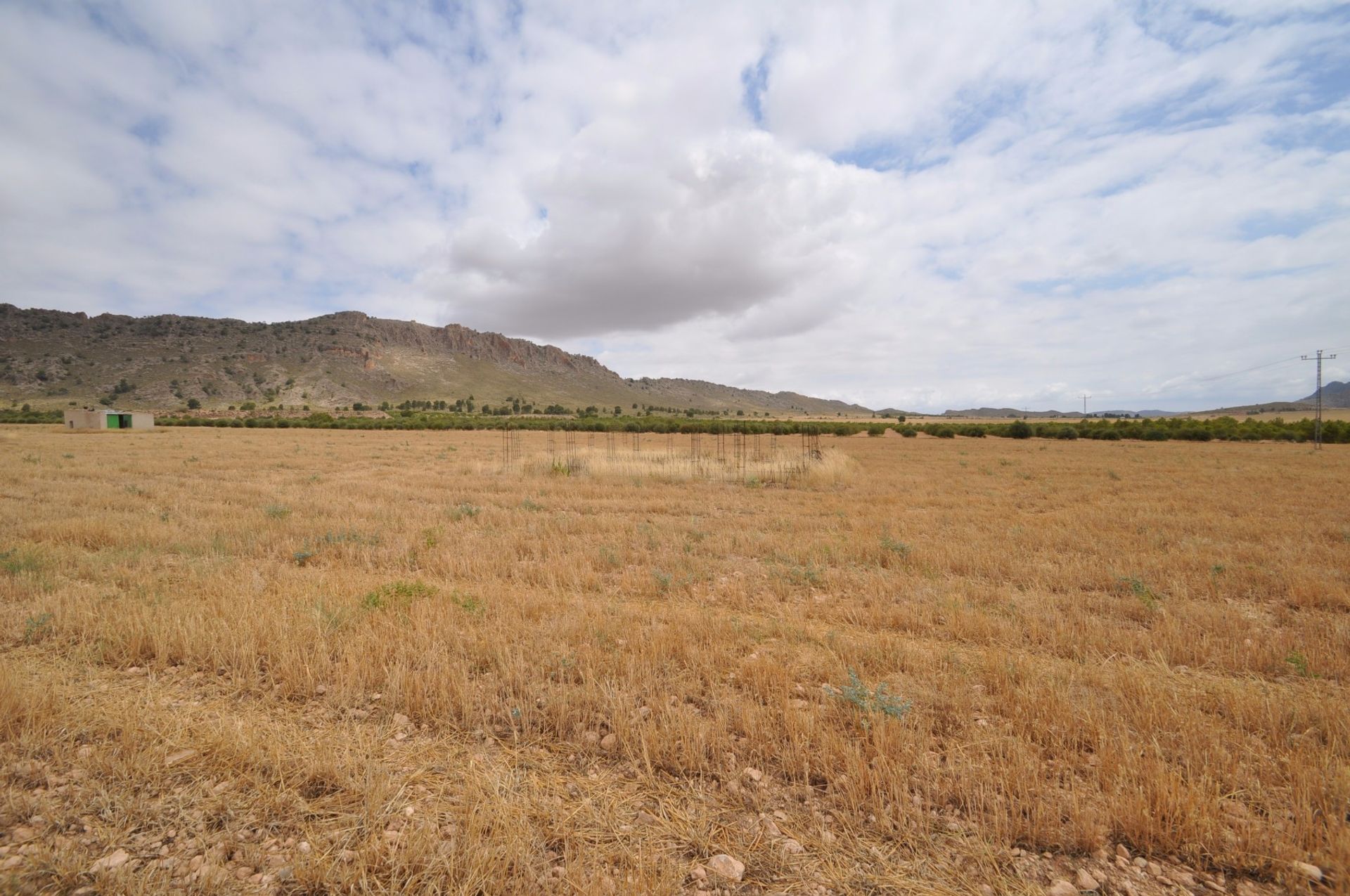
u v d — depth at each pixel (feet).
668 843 9.61
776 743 12.05
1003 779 10.81
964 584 26.12
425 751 12.17
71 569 25.62
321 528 36.37
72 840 9.23
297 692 14.48
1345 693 15.33
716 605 23.24
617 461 78.07
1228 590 25.58
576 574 26.53
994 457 116.78
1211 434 199.72
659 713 13.26
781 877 8.93
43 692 13.19
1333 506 49.70
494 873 8.64
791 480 70.03
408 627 17.97
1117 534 37.27
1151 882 8.96
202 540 31.42
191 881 8.57
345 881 8.57
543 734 12.85
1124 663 17.38
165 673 15.62
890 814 10.17
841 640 18.21
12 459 85.71
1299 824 9.66
